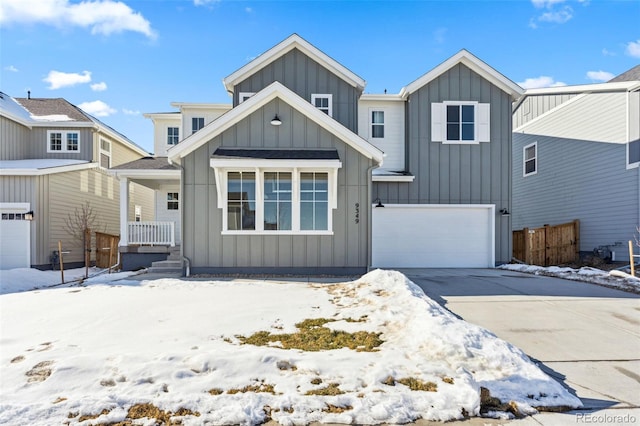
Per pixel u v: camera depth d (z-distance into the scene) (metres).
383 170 13.84
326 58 12.71
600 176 13.45
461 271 11.47
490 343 4.15
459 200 13.14
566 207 15.16
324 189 10.05
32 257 13.80
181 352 3.99
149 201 21.09
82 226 15.83
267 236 9.99
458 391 3.28
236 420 2.94
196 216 9.98
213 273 9.93
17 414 2.93
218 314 5.67
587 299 7.00
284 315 5.63
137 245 12.59
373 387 3.38
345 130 10.02
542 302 6.77
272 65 12.92
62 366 3.61
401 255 12.96
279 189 10.00
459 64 13.30
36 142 17.30
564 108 15.32
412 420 3.02
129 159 21.23
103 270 13.70
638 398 3.41
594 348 4.59
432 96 13.29
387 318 5.19
